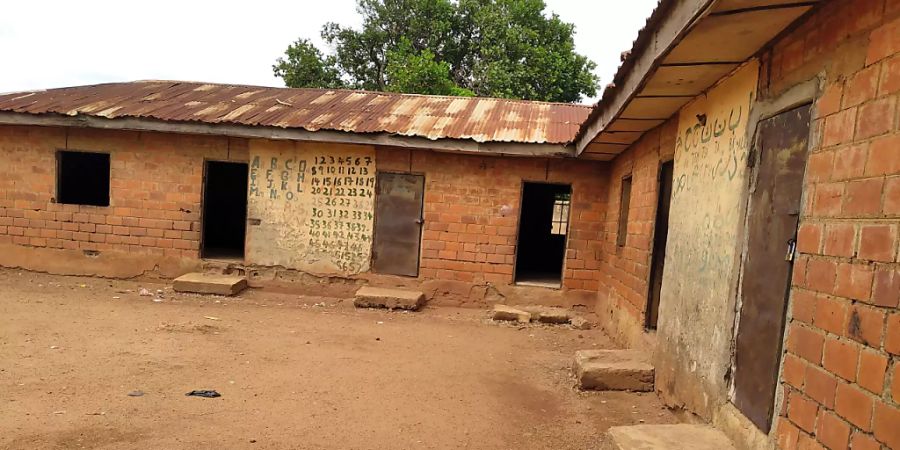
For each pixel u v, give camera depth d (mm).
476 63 19219
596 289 8297
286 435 3531
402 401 4348
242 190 12734
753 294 3006
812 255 2387
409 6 20375
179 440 3342
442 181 8391
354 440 3541
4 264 8836
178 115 8117
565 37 19750
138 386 4266
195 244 8656
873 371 1931
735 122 3473
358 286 8617
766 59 3061
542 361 5836
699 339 3789
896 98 1924
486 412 4242
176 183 8586
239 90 10227
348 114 8703
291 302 8227
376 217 8516
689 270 4152
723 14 2580
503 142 7609
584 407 4430
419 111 9156
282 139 8070
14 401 3787
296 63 19984
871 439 1922
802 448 2352
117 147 8570
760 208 3021
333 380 4746
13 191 8711
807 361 2355
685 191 4441
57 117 8047
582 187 8250
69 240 8758
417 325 7242
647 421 4141
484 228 8383
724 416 3254
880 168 1980
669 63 3404
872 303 1960
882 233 1938
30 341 5312
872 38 2084
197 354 5250
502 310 7820
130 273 8742
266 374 4781
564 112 9633
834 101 2324
